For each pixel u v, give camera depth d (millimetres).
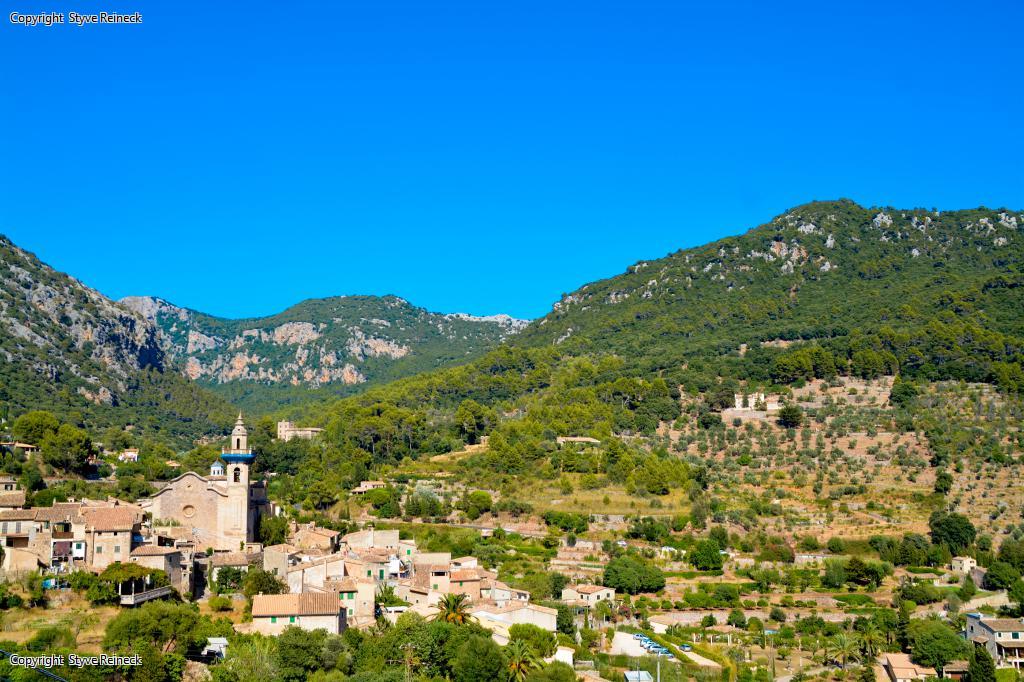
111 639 144000
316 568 189625
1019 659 197375
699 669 183375
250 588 180375
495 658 156625
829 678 189625
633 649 188000
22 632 146375
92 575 165125
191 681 142000
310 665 150125
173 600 170375
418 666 157000
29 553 165750
